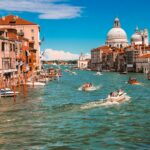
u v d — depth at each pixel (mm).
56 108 43688
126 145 27109
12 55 81938
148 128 32750
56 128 32531
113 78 132000
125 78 131000
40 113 40094
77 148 26391
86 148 26375
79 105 46219
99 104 46906
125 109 43562
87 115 39094
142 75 158625
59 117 37781
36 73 104062
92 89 74188
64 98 56594
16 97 56125
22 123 34531
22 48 92062
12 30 89250
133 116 38875
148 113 40844
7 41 78125
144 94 63969
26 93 63000
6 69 75688
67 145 27141
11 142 27859
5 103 48688
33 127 32844
